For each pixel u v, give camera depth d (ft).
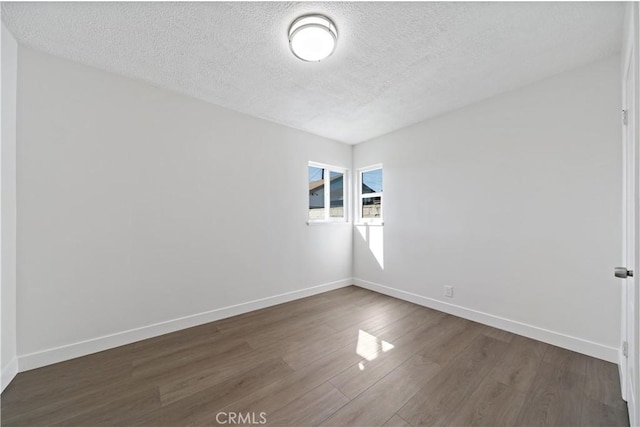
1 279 5.32
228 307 9.29
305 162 11.66
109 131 7.07
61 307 6.39
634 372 3.62
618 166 6.20
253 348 7.07
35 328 6.07
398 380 5.68
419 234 10.52
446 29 5.49
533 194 7.52
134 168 7.45
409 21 5.25
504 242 8.10
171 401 5.07
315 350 6.97
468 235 8.98
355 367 6.17
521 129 7.76
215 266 9.02
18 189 5.87
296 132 11.36
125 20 5.22
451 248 9.46
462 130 9.17
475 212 8.80
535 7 4.91
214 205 9.00
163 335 7.84
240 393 5.29
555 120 7.14
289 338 7.65
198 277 8.63
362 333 7.96
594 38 5.74
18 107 5.88
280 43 5.92
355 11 5.01
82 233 6.68
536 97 7.48
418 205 10.57
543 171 7.34
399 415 4.71
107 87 7.05
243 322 8.82
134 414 4.75
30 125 6.04
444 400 5.08
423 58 6.48
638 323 3.42
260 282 10.16
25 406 4.91
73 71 6.59
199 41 5.86
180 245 8.27
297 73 7.14
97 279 6.88
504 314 8.09
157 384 5.56
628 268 5.26
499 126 8.23
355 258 13.47
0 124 5.29
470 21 5.26
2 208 5.37
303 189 11.58
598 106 6.48
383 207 12.01
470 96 8.41
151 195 7.73
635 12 3.54
